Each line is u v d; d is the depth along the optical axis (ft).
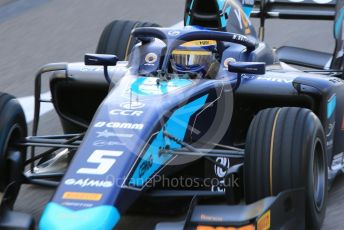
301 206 63.67
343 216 74.28
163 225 59.36
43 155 73.56
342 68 97.55
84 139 64.64
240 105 77.20
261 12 105.40
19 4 167.02
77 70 80.79
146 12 160.04
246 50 78.74
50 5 165.89
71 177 60.90
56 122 104.12
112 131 64.69
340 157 81.35
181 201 70.64
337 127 79.51
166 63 73.26
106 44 94.89
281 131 64.69
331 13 102.83
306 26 152.25
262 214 57.98
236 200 65.57
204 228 58.95
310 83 74.59
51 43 142.00
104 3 166.50
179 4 165.07
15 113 70.23
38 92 80.38
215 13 81.05
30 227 60.23
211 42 77.71
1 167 67.31
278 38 145.38
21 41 143.13
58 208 58.23
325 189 70.13
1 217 60.44
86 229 56.65
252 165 64.49
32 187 82.23
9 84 121.08
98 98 82.69
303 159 63.52
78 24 152.87
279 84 75.15
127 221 72.49
